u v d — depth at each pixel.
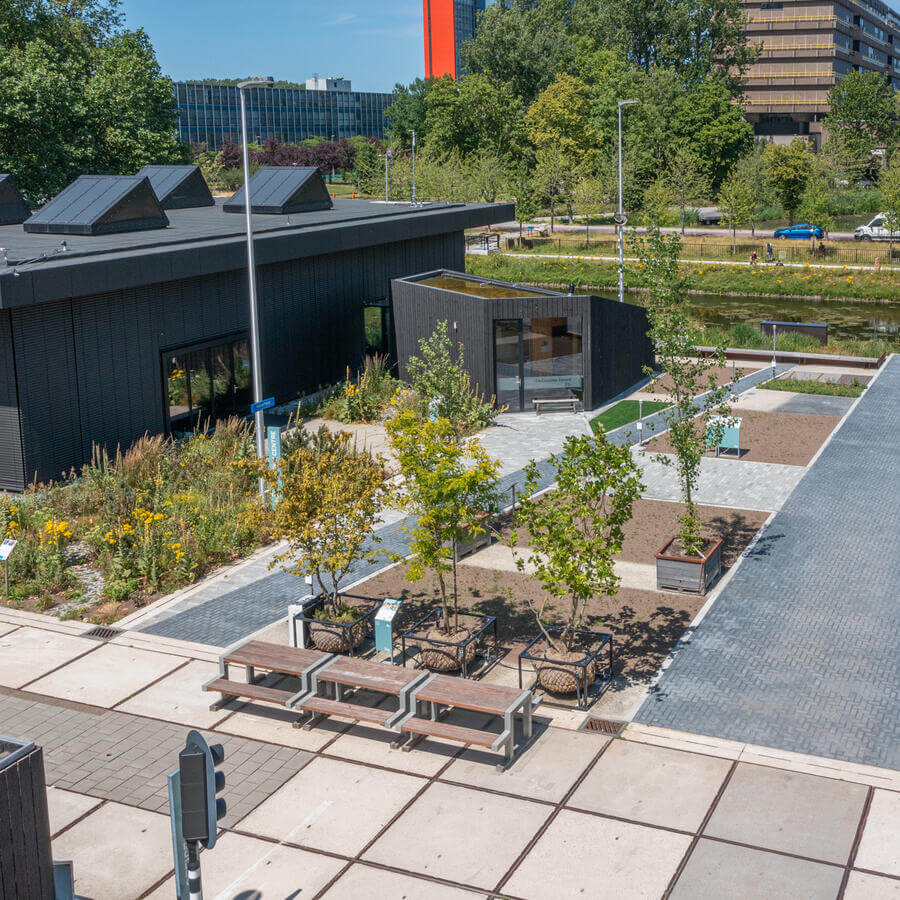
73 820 11.86
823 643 15.79
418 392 29.38
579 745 13.11
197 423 29.19
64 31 59.69
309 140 165.50
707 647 15.73
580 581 14.07
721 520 21.44
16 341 23.41
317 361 34.25
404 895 10.41
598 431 14.90
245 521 18.42
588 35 118.50
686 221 88.19
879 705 13.88
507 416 30.55
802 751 12.78
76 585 18.72
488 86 103.00
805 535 20.45
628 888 10.38
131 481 23.28
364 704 14.33
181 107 162.62
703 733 13.28
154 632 16.88
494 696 13.09
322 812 11.87
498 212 43.84
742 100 116.69
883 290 59.66
